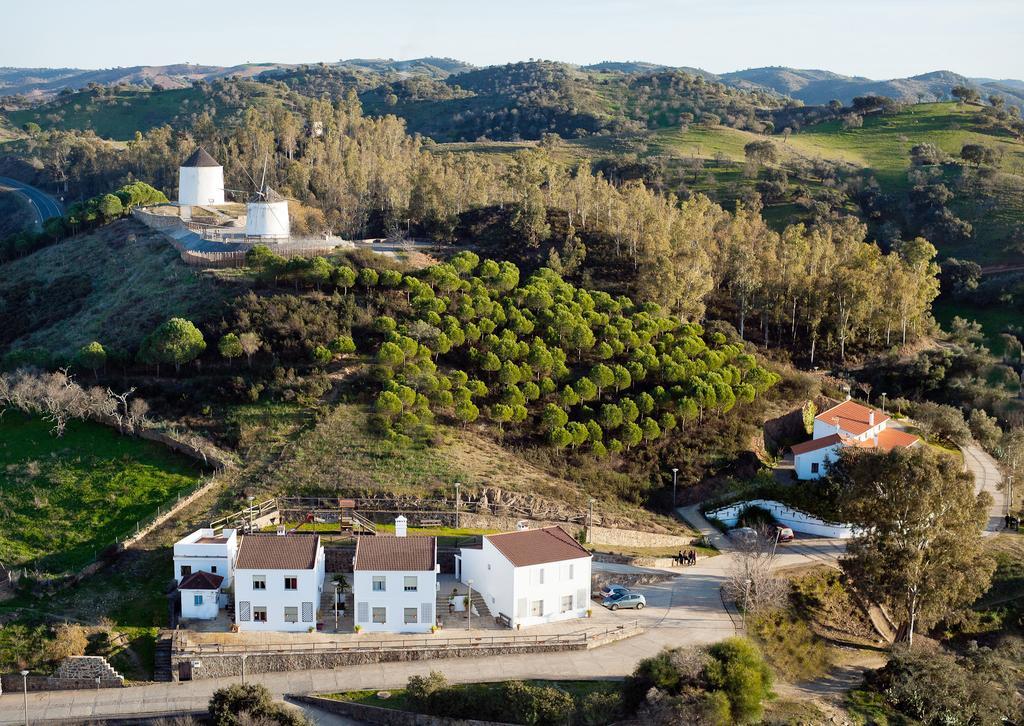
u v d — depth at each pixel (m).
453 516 85.88
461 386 102.38
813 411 116.56
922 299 146.12
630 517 92.81
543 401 107.00
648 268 130.88
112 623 72.44
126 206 164.88
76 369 105.31
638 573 84.44
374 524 84.69
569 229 147.38
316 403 99.31
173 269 126.75
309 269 116.38
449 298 118.88
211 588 74.25
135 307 119.94
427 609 74.38
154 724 63.75
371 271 117.25
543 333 115.56
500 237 146.25
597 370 106.06
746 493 98.88
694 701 64.81
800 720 67.94
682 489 101.12
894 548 79.88
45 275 144.00
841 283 137.00
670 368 109.62
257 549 74.94
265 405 98.88
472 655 72.38
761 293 137.62
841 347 137.25
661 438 106.31
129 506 85.69
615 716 65.81
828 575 88.19
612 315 121.81
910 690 72.38
